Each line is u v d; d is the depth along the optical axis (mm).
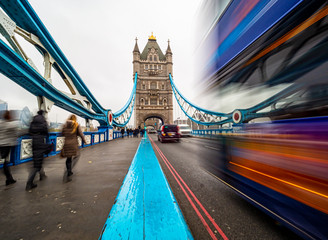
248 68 1781
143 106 43000
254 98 1654
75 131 2973
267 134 1432
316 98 1118
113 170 3463
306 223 1020
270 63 1517
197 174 3371
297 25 1311
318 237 933
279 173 1272
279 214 1212
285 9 1420
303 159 1113
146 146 7953
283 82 1376
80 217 1557
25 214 1629
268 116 1457
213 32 2588
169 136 10969
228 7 2205
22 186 2529
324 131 1005
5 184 2654
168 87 44656
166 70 46031
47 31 7117
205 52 2871
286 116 1297
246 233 1364
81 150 6973
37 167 2553
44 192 2252
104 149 7320
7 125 2615
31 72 5496
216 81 2418
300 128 1163
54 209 1732
